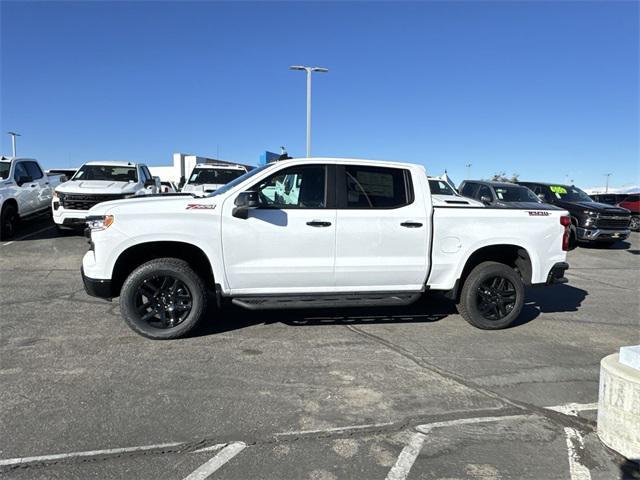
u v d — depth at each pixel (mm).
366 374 4484
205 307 5297
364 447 3268
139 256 5410
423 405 3891
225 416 3635
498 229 5875
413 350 5168
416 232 5590
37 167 13680
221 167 14406
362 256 5480
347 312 6504
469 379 4434
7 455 3074
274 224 5250
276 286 5375
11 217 11789
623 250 15078
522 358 5027
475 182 14945
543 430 3543
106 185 11953
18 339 5230
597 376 4586
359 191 5527
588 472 3043
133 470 2955
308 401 3912
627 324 6535
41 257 9844
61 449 3154
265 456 3135
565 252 6191
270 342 5289
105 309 6414
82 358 4715
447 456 3182
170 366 4559
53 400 3828
